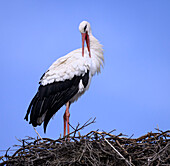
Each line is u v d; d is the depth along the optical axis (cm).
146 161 1066
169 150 1078
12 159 1127
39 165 1130
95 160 1063
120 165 1086
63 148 1132
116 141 1114
